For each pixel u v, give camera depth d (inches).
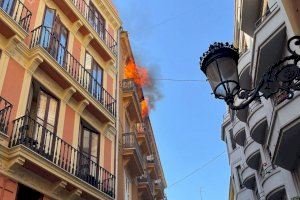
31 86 474.0
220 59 195.8
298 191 514.6
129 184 774.5
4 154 386.9
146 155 1011.3
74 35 612.4
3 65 432.5
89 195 490.3
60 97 519.5
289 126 434.0
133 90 793.6
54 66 495.8
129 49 885.2
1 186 376.8
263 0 638.5
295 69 179.3
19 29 448.5
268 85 187.0
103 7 760.3
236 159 1227.2
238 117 899.4
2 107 412.2
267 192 669.3
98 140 600.7
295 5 185.2
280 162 510.9
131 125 878.4
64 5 587.8
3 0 458.6
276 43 515.5
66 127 516.1
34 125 447.2
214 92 193.9
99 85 640.4
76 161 507.8
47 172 421.7
